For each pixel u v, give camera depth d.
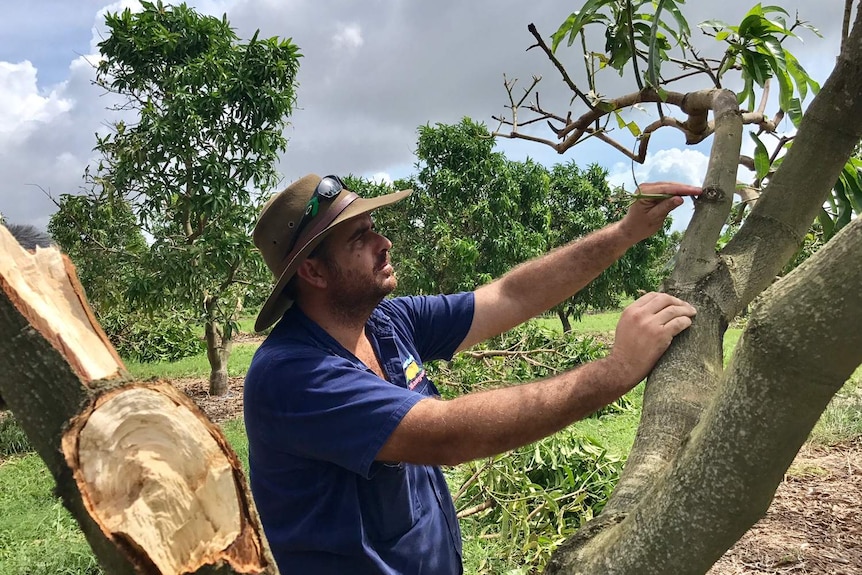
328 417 1.37
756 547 3.93
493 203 11.16
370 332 1.88
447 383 5.44
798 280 0.81
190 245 7.98
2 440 6.91
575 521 4.22
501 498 4.01
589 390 1.27
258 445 1.58
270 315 1.74
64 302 0.95
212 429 0.93
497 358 6.15
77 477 0.86
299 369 1.45
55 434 0.87
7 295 0.88
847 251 0.76
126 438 0.89
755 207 1.48
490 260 11.17
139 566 0.86
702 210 1.56
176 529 0.88
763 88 2.02
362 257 1.69
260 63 7.91
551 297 1.99
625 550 1.01
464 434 1.26
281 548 1.59
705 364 1.31
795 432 0.84
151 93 8.16
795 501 4.62
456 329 2.02
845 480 4.98
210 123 7.81
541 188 12.79
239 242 7.84
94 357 0.93
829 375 0.79
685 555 0.94
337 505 1.52
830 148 1.31
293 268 1.60
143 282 7.73
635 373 1.29
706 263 1.46
